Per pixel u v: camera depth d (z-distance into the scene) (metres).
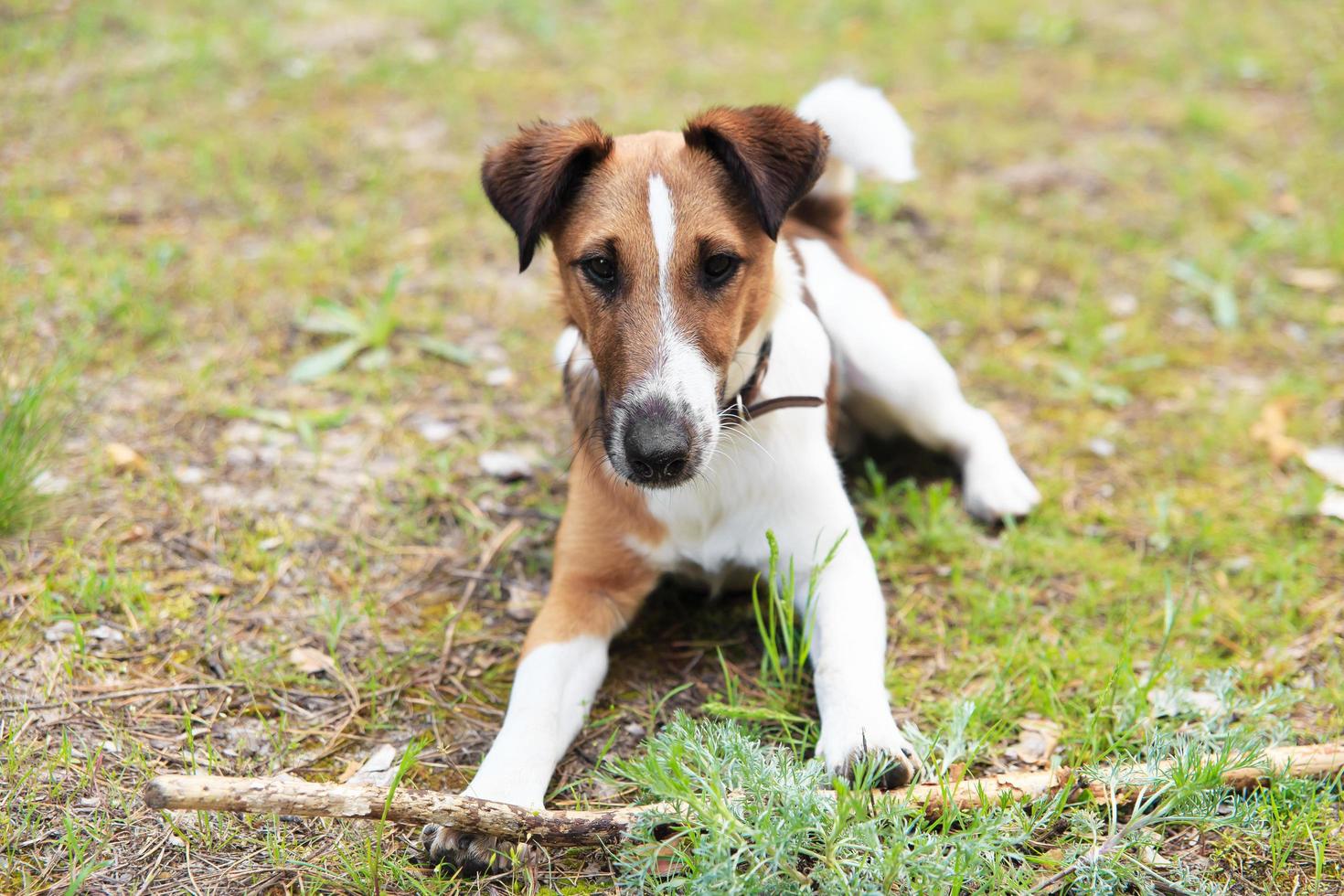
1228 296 5.54
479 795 2.82
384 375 4.88
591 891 2.69
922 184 6.67
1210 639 3.58
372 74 7.87
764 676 3.32
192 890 2.65
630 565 3.48
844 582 3.38
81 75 7.61
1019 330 5.36
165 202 6.18
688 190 3.14
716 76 8.07
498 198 3.33
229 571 3.75
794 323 3.57
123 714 3.16
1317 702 3.31
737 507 3.46
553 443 4.55
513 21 8.97
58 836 2.76
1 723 3.09
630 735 3.21
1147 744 3.04
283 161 6.69
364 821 2.86
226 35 8.41
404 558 3.91
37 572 3.66
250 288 5.42
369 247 5.84
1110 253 6.01
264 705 3.25
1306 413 4.76
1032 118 7.56
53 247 5.61
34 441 3.95
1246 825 2.79
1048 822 2.80
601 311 3.15
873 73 8.17
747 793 2.68
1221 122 7.31
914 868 2.56
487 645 3.54
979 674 3.45
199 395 4.62
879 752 2.89
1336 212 6.29
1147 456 4.52
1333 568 3.89
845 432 4.50
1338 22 8.86
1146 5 9.48
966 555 3.98
